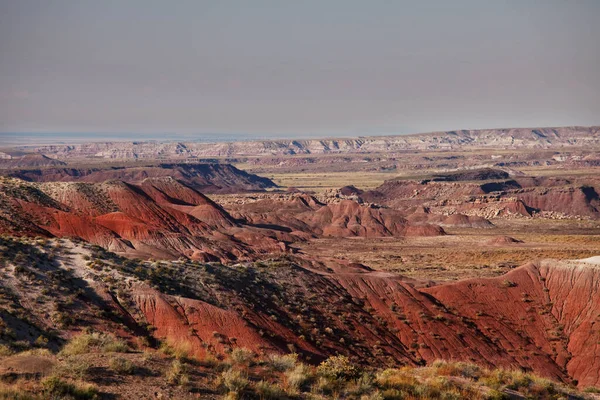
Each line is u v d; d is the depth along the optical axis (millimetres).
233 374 19109
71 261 49688
